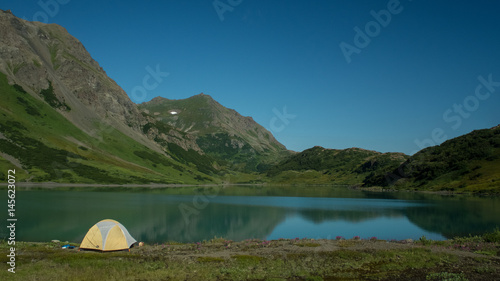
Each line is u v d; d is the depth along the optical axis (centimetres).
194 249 3666
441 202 12338
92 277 2327
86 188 17738
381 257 3173
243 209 10312
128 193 15962
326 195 18288
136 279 2355
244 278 2508
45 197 11431
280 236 5762
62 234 5225
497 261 3009
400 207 10812
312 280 2450
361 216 8575
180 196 15138
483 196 14775
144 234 5666
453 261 2994
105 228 3675
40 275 2322
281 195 18150
